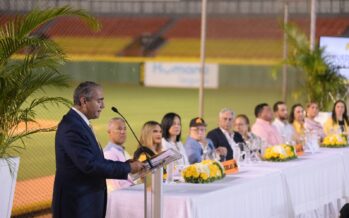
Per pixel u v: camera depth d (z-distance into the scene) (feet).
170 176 25.31
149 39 161.17
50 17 24.89
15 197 34.88
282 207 28.76
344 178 35.78
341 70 55.67
